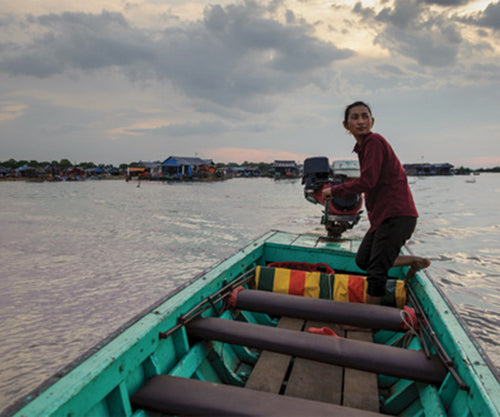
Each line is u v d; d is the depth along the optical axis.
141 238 14.52
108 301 7.62
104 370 1.58
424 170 146.38
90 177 112.38
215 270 3.17
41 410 1.27
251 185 71.75
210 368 2.52
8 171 104.25
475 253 11.70
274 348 2.28
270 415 1.67
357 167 7.08
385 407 2.18
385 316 2.65
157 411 1.82
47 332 6.24
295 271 3.54
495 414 1.33
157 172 93.62
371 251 2.84
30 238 14.50
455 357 1.94
